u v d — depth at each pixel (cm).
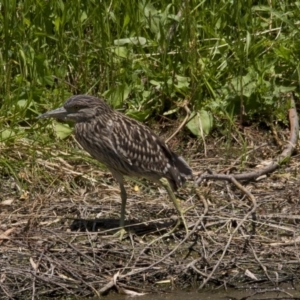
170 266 1149
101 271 1141
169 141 1462
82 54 1495
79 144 1358
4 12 1481
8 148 1372
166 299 1105
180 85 1499
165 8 1537
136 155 1216
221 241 1204
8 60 1480
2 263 1144
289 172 1392
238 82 1504
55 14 1529
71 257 1162
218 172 1391
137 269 1139
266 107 1497
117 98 1477
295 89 1534
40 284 1113
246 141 1466
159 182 1236
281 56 1523
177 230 1221
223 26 1562
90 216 1266
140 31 1541
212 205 1291
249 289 1136
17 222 1246
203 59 1516
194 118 1471
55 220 1250
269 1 1599
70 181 1341
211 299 1109
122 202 1223
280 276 1155
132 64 1509
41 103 1460
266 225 1236
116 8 1523
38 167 1349
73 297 1104
